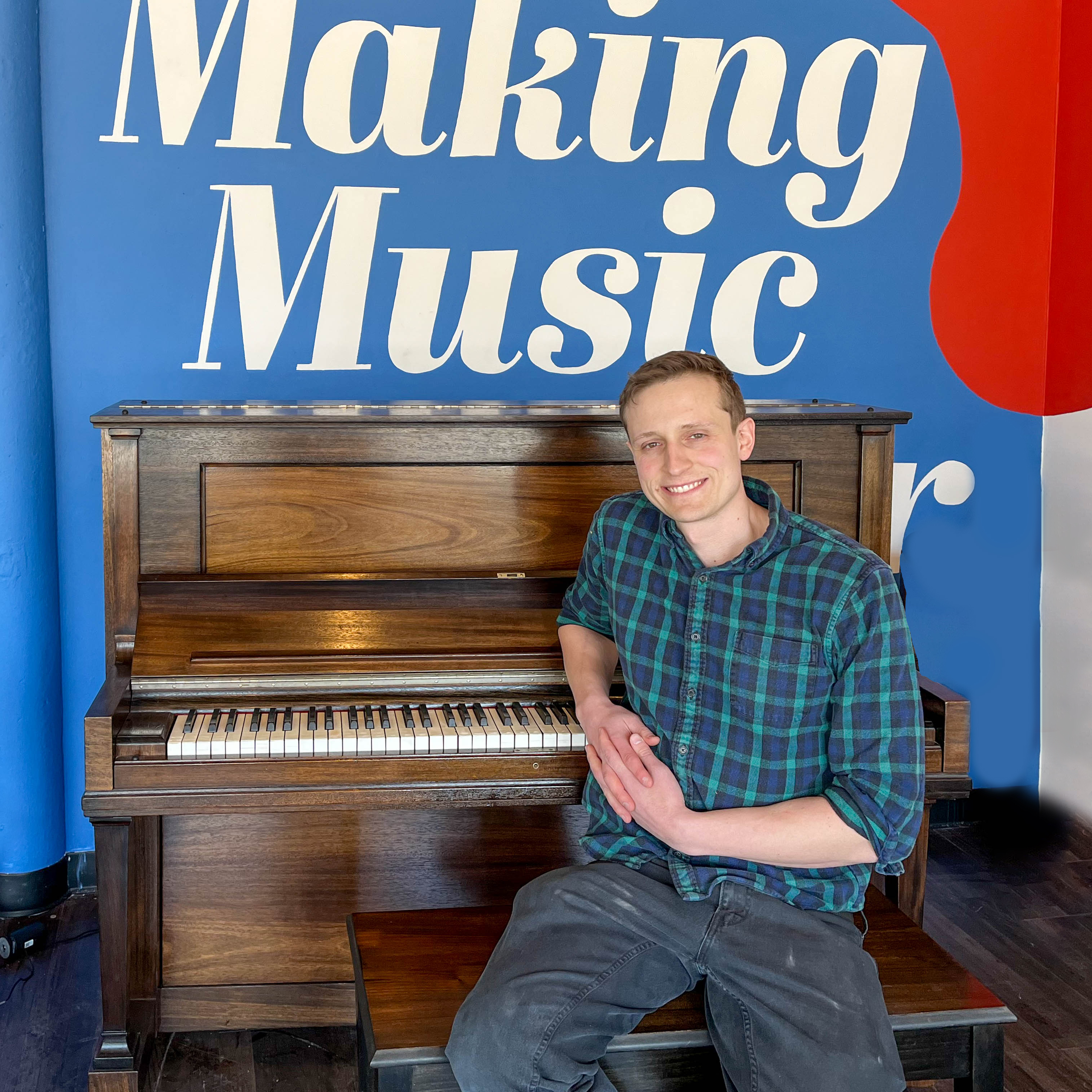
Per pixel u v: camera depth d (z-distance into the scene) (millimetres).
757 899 1633
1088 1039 2328
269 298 2945
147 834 2213
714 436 1660
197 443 2113
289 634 2096
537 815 2332
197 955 2289
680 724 1712
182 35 2799
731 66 3059
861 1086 1490
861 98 3131
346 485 2168
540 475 2234
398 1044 1594
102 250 2842
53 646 2812
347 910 2309
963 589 3379
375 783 1911
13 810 2766
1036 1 3164
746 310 3178
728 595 1691
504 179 3008
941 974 1774
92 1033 2334
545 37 2963
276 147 2889
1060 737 3371
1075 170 3170
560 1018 1554
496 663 2109
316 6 2850
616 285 3105
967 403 3318
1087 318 3164
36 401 2717
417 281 3010
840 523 2287
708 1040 1652
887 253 3217
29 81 2643
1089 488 3203
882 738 1594
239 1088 2172
